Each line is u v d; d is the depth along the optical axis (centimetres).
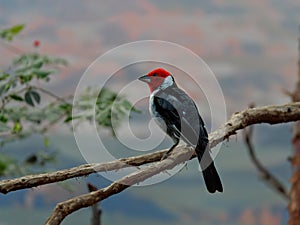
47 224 549
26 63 966
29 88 964
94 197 561
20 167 995
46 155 1028
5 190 554
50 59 1005
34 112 977
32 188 585
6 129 857
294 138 1029
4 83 948
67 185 927
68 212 557
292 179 1023
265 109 635
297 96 1070
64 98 986
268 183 1121
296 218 1005
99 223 798
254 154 1120
